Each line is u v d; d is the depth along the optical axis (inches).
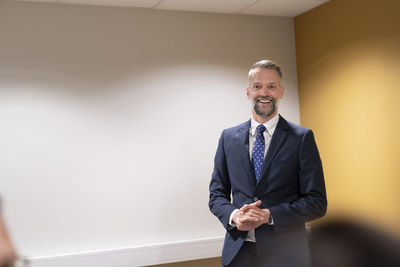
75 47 154.0
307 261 16.2
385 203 137.6
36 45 149.4
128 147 158.9
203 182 167.9
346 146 154.6
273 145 75.5
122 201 156.9
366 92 144.6
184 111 166.7
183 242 161.8
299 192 76.7
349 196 153.5
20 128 146.3
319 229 15.7
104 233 154.2
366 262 14.0
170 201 163.0
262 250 68.3
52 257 145.6
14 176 144.9
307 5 166.9
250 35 177.8
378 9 138.5
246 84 176.2
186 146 166.2
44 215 147.4
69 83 152.7
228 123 172.4
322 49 166.6
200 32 170.7
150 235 159.6
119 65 159.2
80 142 153.0
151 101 162.6
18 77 147.0
